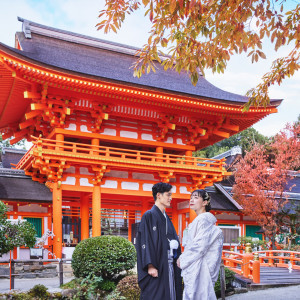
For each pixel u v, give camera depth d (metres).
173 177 21.23
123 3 7.88
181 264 5.02
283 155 26.58
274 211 25.64
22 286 12.19
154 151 23.19
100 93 18.34
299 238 26.27
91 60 22.47
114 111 20.20
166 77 24.33
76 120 19.73
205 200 5.41
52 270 15.08
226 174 21.94
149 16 7.60
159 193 5.76
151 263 5.25
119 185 20.33
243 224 27.55
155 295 5.27
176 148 22.44
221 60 8.13
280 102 21.94
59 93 18.25
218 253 5.09
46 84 17.14
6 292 10.18
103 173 19.59
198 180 21.91
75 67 20.19
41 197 19.17
